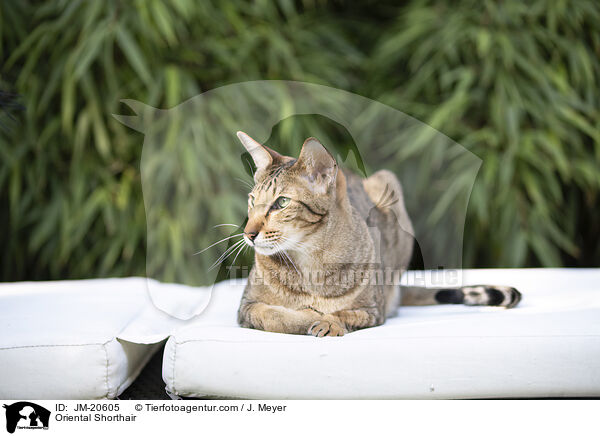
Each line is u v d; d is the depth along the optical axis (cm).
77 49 228
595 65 253
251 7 259
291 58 247
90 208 235
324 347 109
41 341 113
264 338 112
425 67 255
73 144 246
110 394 113
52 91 234
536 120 252
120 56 244
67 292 170
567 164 245
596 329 116
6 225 258
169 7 238
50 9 236
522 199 251
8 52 247
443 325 120
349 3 289
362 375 109
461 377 110
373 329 119
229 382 109
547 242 263
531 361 111
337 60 266
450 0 264
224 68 248
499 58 249
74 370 111
